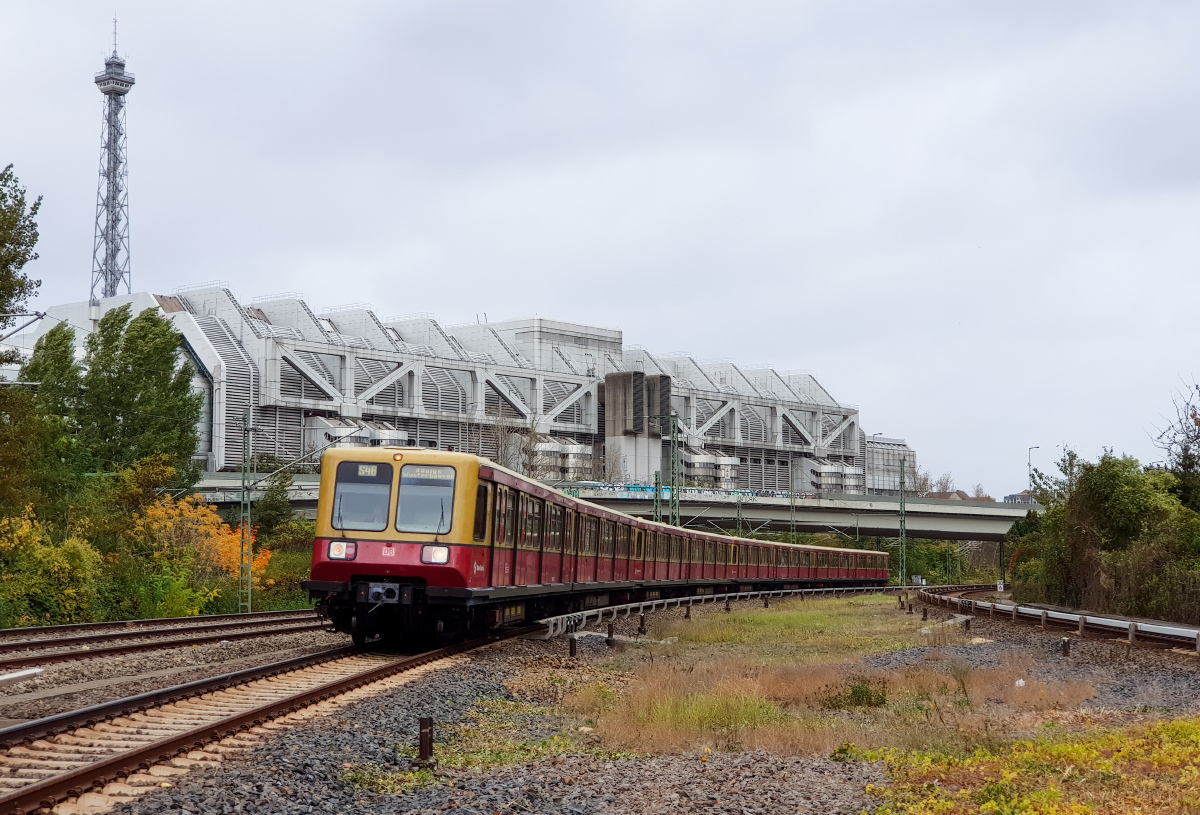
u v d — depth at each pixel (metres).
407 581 24.30
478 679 21.53
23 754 12.17
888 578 103.25
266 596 54.59
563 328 171.12
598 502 102.75
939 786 12.91
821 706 20.86
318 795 11.55
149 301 117.69
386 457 24.72
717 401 176.12
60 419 50.00
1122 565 47.53
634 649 31.38
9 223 37.44
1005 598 67.88
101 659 22.30
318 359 126.44
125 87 143.50
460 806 11.47
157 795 10.61
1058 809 11.17
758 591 70.31
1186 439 56.06
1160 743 15.16
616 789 12.62
